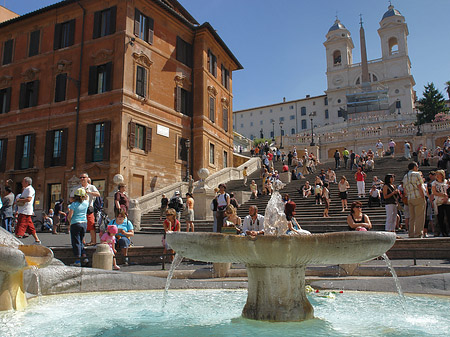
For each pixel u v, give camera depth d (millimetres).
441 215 9852
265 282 4664
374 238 4195
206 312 5055
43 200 24766
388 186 10547
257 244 4207
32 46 27344
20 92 27109
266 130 93938
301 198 19547
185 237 4438
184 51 29000
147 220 19312
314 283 6742
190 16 33812
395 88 80250
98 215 12211
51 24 26891
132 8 24641
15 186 26125
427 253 8938
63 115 24969
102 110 23688
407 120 61719
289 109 91750
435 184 9992
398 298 5703
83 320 4578
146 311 5105
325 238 4168
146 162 24500
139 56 24641
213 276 7871
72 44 25797
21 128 26609
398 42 82438
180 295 6320
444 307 5062
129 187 23094
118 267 8859
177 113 27500
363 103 72312
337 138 45594
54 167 24766
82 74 25031
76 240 8852
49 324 4371
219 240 4305
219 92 32625
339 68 86250
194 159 28391
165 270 8312
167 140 26391
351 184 21047
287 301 4590
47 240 14141
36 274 6148
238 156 36969
